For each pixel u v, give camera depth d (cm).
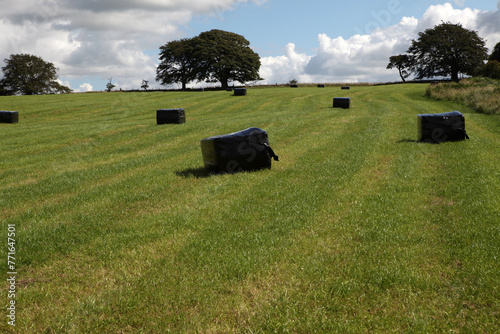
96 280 489
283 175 998
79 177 1095
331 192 826
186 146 1602
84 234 637
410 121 2072
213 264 514
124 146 1691
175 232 633
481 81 4678
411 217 668
